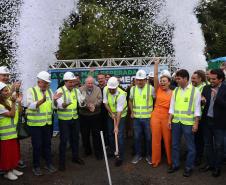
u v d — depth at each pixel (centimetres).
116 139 704
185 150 797
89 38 1438
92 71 1009
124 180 640
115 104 728
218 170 636
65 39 1469
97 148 755
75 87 740
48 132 673
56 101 672
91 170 693
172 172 665
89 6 1477
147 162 730
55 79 1030
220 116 618
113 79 719
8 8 995
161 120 691
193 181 621
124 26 1407
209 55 2175
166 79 686
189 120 644
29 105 640
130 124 916
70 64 1117
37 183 628
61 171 687
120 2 1429
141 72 718
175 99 661
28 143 941
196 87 680
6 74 646
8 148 629
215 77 619
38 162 664
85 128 766
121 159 721
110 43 1441
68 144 877
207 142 658
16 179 644
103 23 1445
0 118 623
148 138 718
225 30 2297
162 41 1269
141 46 1384
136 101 721
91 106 731
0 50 1049
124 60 1098
